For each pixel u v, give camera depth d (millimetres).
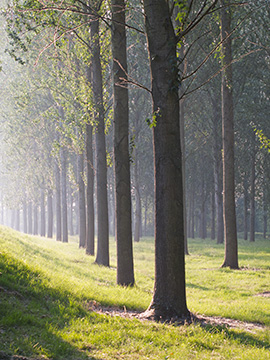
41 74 36625
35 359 5180
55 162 43812
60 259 18156
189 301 12133
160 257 8766
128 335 7094
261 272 19562
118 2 13297
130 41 35500
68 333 6668
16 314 6652
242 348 7121
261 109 36688
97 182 19516
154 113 8711
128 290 11984
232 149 21344
